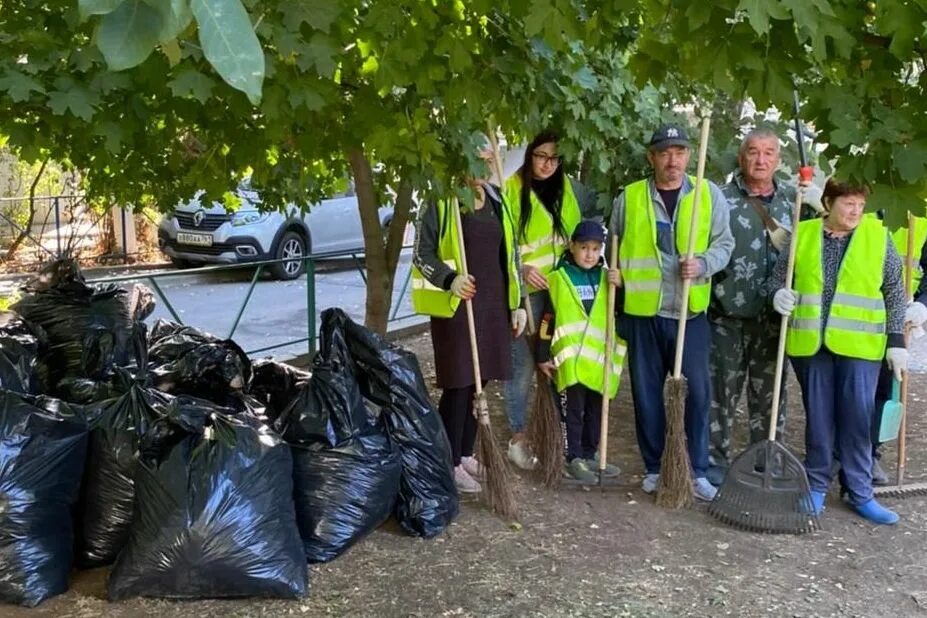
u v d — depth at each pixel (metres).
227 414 3.42
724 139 5.58
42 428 3.21
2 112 3.24
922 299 4.55
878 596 3.41
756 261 4.35
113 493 3.37
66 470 3.27
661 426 4.38
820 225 4.09
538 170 4.58
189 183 4.79
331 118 3.98
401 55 3.16
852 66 2.22
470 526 3.96
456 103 3.63
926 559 3.72
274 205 5.66
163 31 0.98
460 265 4.04
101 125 3.13
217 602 3.19
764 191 4.42
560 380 4.45
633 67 2.54
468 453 4.49
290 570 3.24
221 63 0.95
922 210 2.06
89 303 4.35
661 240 4.23
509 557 3.69
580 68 4.49
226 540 3.11
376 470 3.66
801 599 3.38
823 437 4.12
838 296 3.99
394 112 3.79
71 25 2.66
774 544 3.86
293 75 3.02
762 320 4.48
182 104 3.48
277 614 3.15
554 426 4.48
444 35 3.22
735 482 4.06
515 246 4.33
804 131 5.02
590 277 4.49
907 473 4.71
